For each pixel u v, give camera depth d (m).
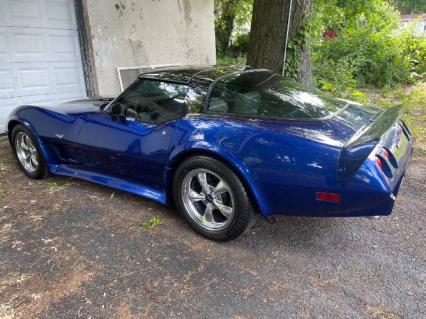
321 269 2.42
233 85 2.87
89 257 2.53
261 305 2.10
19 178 3.91
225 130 2.54
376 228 2.93
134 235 2.80
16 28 5.59
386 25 12.79
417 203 3.37
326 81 9.17
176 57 8.28
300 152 2.30
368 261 2.51
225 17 16.09
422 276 2.35
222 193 2.62
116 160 3.18
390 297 2.16
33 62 5.88
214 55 9.41
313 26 6.02
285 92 2.94
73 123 3.44
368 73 11.13
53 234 2.81
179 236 2.79
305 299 2.15
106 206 3.26
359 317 2.01
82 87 6.63
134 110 3.09
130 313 2.04
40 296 2.17
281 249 2.64
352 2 12.02
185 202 2.80
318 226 2.96
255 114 2.64
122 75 7.11
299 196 2.35
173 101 2.91
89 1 6.36
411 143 3.00
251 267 2.44
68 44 6.31
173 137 2.75
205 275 2.35
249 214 2.51
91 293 2.19
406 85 11.34
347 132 2.48
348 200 2.24
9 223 2.98
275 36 5.90
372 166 2.20
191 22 8.52
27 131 3.71
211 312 2.05
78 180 3.84
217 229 2.67
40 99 6.06
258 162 2.39
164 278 2.32
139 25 7.30
